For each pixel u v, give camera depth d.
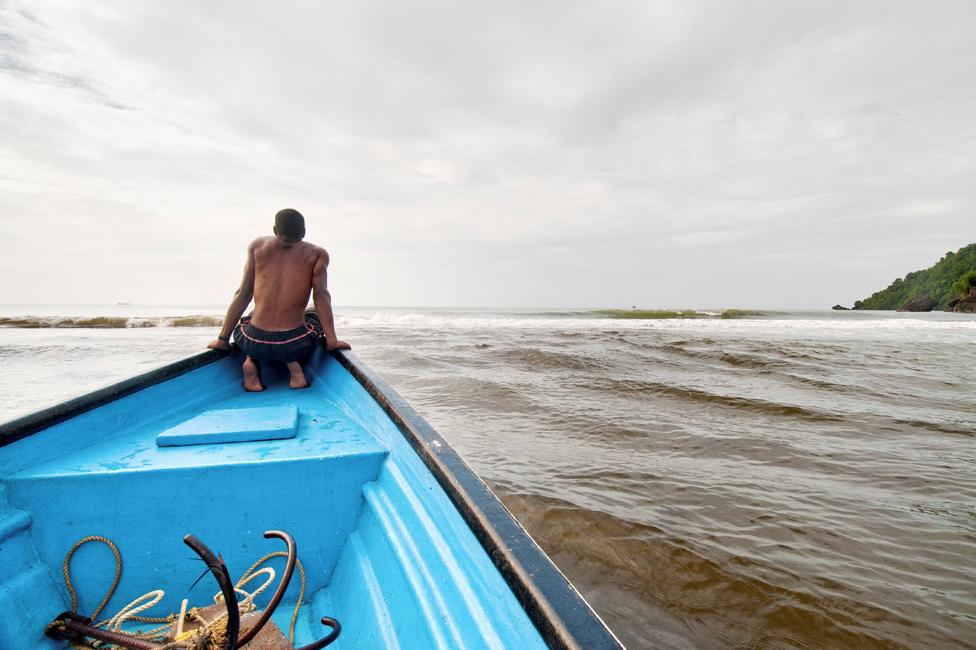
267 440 2.22
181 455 1.99
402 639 1.39
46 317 27.67
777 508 4.28
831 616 2.94
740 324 30.39
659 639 2.77
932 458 5.64
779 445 6.04
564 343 17.59
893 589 3.19
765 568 3.39
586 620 0.97
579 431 6.62
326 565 1.98
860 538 3.80
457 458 1.74
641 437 6.36
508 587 1.15
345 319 30.81
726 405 8.14
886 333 25.06
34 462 1.83
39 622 1.54
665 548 3.62
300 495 1.96
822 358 14.08
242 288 3.50
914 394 9.29
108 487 1.76
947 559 3.53
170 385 2.81
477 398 8.59
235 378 3.53
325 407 2.99
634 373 11.21
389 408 2.27
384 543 1.72
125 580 1.74
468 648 1.15
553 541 3.71
